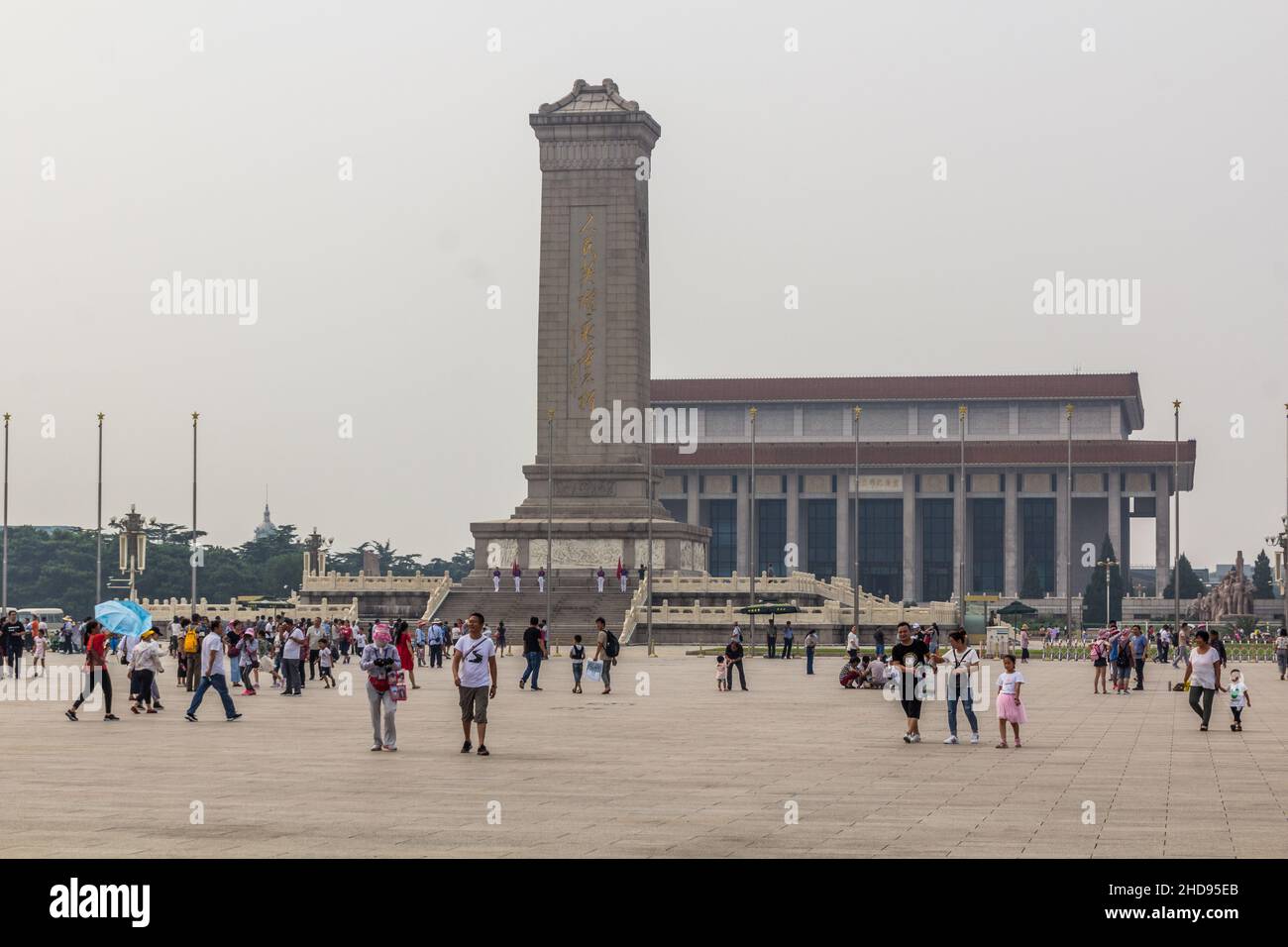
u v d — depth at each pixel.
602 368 155.00
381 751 47.47
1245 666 124.94
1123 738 53.69
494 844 29.94
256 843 29.97
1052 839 30.66
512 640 141.75
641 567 152.38
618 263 154.50
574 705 69.62
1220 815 33.91
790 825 32.31
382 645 47.56
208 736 52.84
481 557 157.75
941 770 42.84
